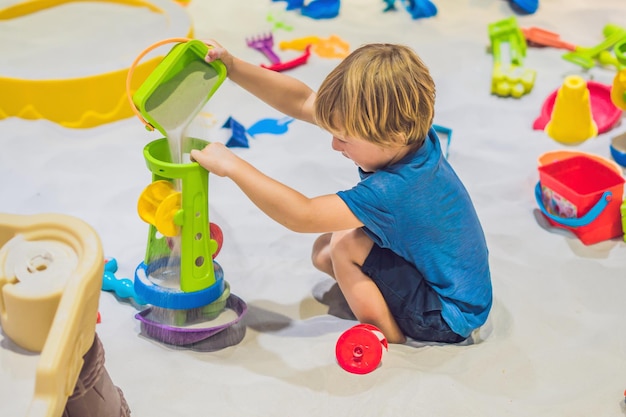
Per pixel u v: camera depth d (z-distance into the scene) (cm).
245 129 217
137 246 175
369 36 262
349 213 133
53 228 109
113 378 136
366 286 144
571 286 164
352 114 128
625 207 174
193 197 131
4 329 106
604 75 241
